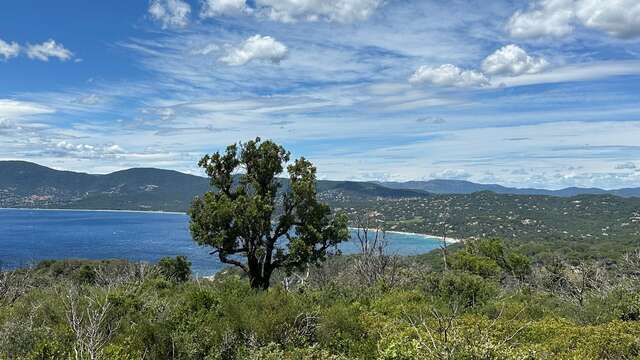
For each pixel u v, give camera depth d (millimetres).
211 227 25891
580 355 10328
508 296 23281
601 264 33781
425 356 7691
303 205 27094
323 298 18922
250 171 27438
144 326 11188
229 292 15469
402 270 28781
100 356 8898
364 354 11172
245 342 11750
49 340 10602
